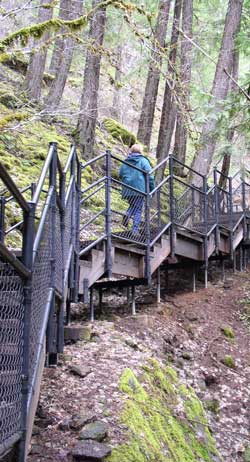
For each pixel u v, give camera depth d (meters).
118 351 5.21
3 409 2.25
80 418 3.62
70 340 5.35
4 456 2.36
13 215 7.48
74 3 11.11
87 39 7.16
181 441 4.29
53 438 3.38
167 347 6.19
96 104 12.41
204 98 8.30
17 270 2.41
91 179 11.24
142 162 7.35
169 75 7.64
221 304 8.38
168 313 7.33
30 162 10.29
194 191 9.67
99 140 14.19
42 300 3.24
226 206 11.86
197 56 13.98
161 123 15.80
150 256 6.95
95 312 6.86
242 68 17.86
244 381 6.43
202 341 6.98
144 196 6.96
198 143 9.18
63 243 4.34
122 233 6.75
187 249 8.27
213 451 4.78
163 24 12.60
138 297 7.95
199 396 5.75
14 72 15.46
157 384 4.91
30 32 5.94
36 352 3.00
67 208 4.71
